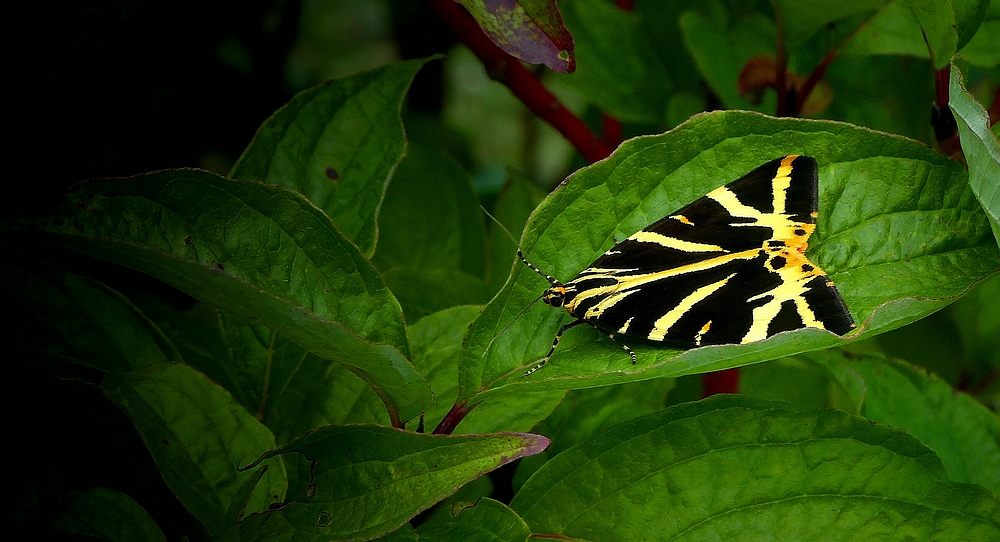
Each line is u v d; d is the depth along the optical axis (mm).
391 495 334
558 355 347
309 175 362
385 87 365
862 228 351
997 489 366
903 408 369
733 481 345
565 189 348
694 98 405
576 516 346
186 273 332
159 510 352
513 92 388
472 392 345
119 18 354
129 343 354
